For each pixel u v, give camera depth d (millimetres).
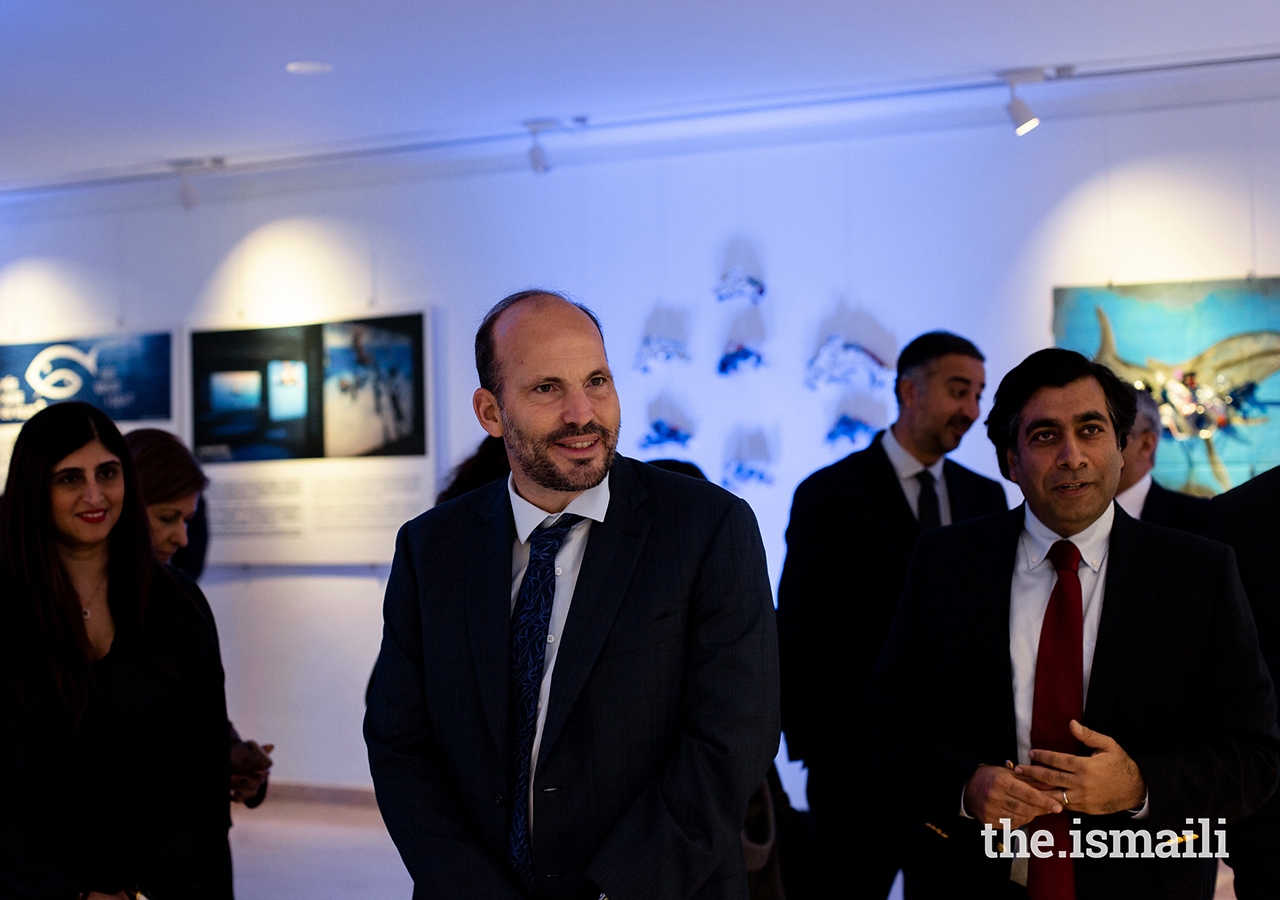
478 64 4500
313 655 6055
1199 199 4984
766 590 1963
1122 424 2113
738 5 3961
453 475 2748
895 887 4668
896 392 3396
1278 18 4152
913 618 2328
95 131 5281
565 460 1829
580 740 1850
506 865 1884
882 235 5340
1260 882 2357
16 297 6590
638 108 5117
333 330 6020
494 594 1945
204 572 6223
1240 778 1955
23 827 2264
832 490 3283
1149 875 2012
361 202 6043
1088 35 4312
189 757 2492
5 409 6512
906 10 4039
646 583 1904
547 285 5758
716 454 5512
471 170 5879
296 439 6062
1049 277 5148
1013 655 2152
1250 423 4902
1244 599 2090
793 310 5434
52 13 3914
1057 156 5145
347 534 5973
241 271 6223
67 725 2336
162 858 2371
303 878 4871
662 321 5594
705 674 1883
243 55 4340
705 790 1800
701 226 5559
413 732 2016
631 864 1756
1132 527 2135
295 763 6070
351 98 4883
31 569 2361
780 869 2596
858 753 3154
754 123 5379
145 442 2986
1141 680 2037
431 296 5930
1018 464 2139
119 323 6414
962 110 5234
